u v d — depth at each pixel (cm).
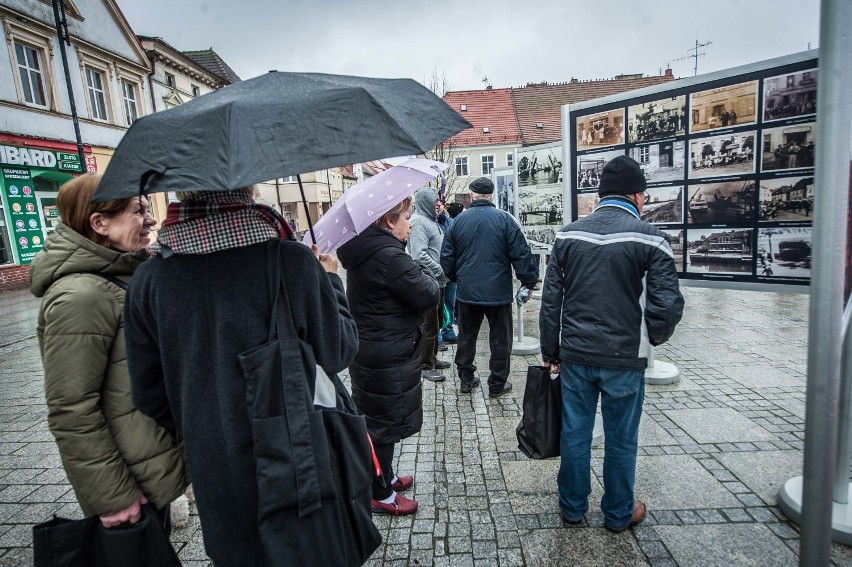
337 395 146
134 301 129
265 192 2492
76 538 139
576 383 239
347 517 137
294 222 2564
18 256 1456
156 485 152
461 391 440
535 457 252
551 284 247
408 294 246
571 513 248
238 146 106
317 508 125
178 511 259
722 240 327
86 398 138
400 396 256
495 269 407
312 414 127
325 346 136
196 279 124
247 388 121
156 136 112
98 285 145
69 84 1295
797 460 301
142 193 104
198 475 126
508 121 3475
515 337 601
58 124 1622
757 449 315
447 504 272
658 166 352
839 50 152
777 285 308
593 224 233
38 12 1543
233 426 123
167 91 2358
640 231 220
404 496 273
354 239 256
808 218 292
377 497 261
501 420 379
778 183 300
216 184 100
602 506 246
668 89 340
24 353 644
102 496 138
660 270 215
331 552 129
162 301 124
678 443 325
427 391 448
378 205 238
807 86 283
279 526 123
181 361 126
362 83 138
